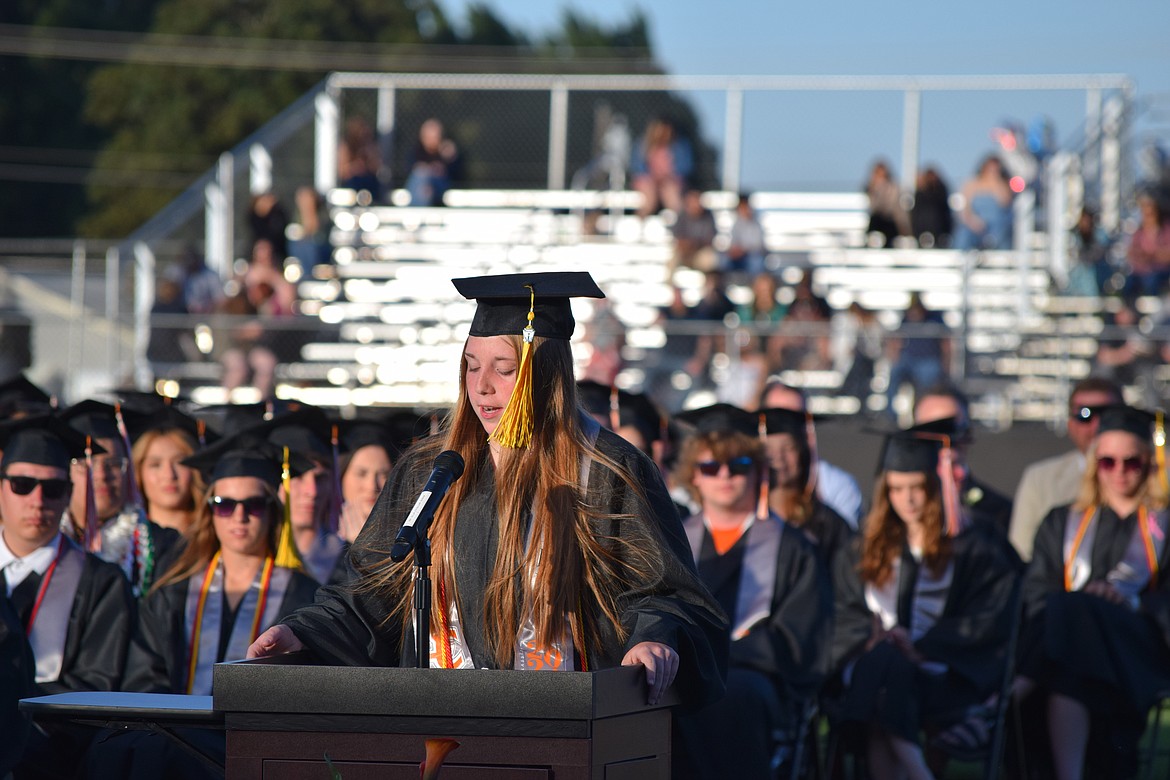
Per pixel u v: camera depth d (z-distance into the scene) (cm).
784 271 2964
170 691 1030
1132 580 1281
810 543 1199
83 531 1196
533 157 3847
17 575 1040
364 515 1237
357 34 5550
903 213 3045
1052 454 2264
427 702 547
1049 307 2567
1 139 5141
